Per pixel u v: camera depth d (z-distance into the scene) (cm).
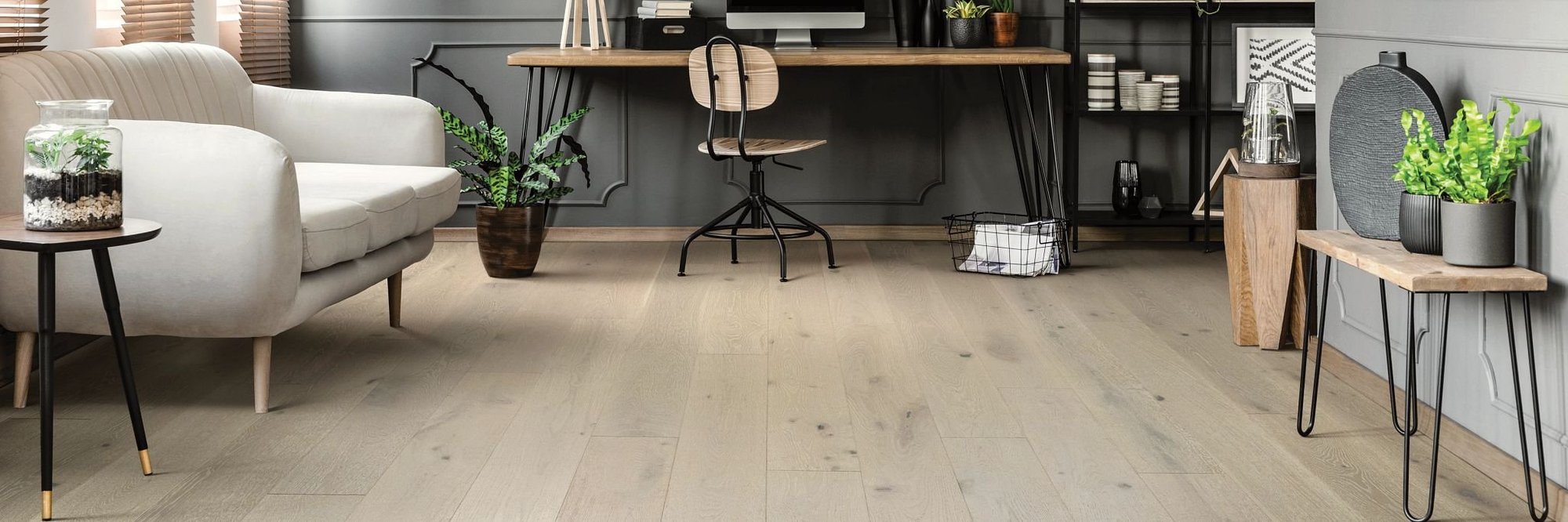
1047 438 219
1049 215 447
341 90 453
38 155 182
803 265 409
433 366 270
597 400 244
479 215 376
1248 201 280
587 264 409
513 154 380
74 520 178
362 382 256
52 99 239
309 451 211
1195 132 459
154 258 225
